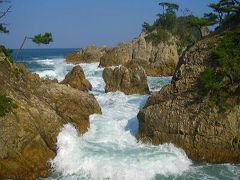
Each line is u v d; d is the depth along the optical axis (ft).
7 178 67.82
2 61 84.23
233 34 87.86
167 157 75.15
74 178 68.95
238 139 74.90
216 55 82.89
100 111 98.48
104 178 69.15
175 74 90.27
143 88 139.64
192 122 78.33
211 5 140.36
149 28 301.43
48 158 72.74
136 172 69.15
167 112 81.76
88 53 300.40
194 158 77.15
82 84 140.05
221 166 73.92
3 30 101.35
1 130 69.62
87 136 84.84
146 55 253.03
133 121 92.17
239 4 126.62
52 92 88.89
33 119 74.38
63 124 81.35
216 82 79.82
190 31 291.38
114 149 78.28
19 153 69.67
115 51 255.91
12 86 78.79
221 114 76.43
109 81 142.82
